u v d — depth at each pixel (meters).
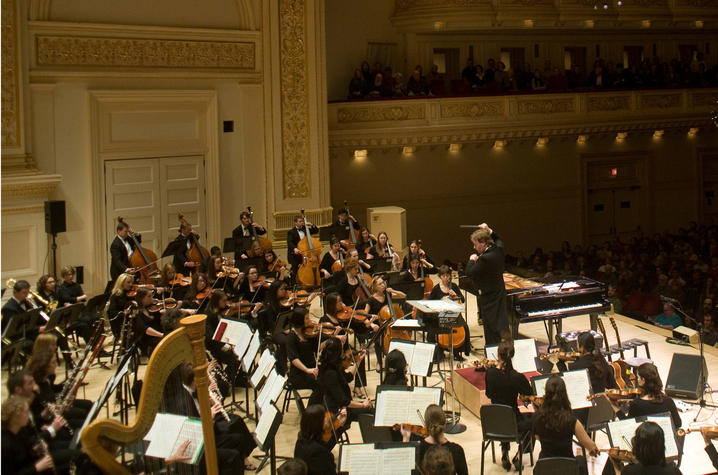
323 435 6.55
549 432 6.38
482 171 21.75
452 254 21.66
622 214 24.05
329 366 7.71
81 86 13.37
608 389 8.04
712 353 10.84
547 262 19.53
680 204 24.55
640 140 23.70
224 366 8.97
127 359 6.33
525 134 21.19
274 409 6.38
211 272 11.50
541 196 22.64
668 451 6.37
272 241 15.87
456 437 8.27
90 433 4.16
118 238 12.02
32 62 12.78
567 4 21.66
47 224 12.39
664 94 22.70
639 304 16.50
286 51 15.65
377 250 13.30
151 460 5.61
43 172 12.99
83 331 10.20
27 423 5.46
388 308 9.88
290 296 10.72
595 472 7.43
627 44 24.19
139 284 11.61
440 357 10.34
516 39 22.62
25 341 8.78
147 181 14.37
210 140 14.99
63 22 13.05
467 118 20.33
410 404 6.52
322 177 16.27
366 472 5.62
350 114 19.05
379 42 20.91
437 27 20.73
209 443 5.04
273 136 15.68
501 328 9.81
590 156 23.09
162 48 14.28
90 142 13.49
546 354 9.27
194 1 14.63
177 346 4.70
